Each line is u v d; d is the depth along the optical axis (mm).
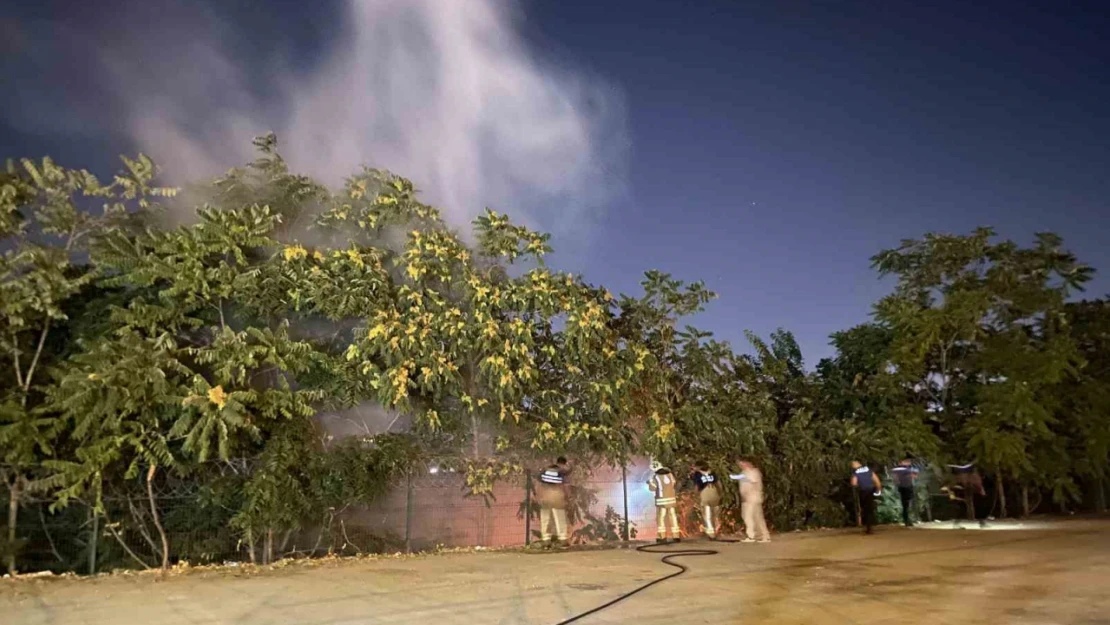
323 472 14414
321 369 15281
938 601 10094
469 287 16891
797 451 20875
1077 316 24875
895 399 23344
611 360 18109
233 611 9422
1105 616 9086
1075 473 23500
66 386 12312
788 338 24984
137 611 9414
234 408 13109
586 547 16734
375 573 12625
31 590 10891
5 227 12773
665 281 19969
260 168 16141
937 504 22906
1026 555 14375
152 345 13266
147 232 14039
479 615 9250
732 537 18609
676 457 19203
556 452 17203
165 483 13727
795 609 9633
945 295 23234
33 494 12547
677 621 8953
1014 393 21469
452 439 16641
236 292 14477
